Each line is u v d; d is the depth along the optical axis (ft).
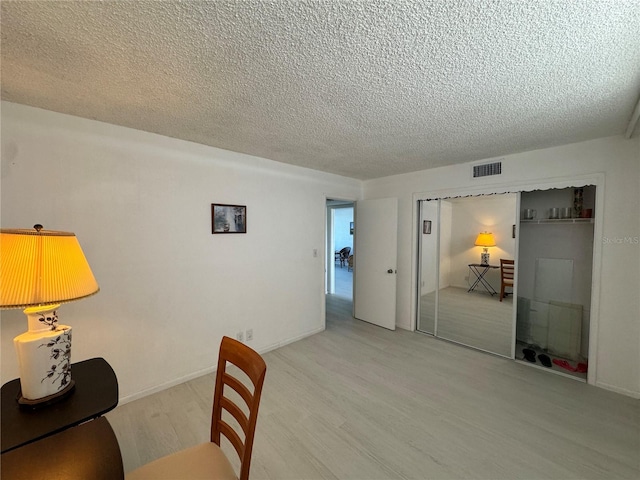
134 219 7.16
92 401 3.85
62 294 3.79
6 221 5.59
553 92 5.09
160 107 5.75
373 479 4.99
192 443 5.83
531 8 3.09
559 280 9.29
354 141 7.93
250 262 9.68
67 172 6.21
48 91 5.09
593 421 6.43
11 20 3.21
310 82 4.73
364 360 9.59
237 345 4.17
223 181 8.86
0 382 5.66
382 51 3.88
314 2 2.99
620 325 7.50
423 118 6.30
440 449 5.65
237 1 2.97
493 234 11.89
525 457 5.43
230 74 4.49
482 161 9.98
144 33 3.49
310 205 11.66
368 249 13.53
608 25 3.34
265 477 5.03
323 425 6.36
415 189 12.08
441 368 9.02
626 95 5.21
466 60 4.10
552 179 8.48
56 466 2.84
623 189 7.38
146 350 7.48
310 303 11.88
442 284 12.82
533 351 9.77
